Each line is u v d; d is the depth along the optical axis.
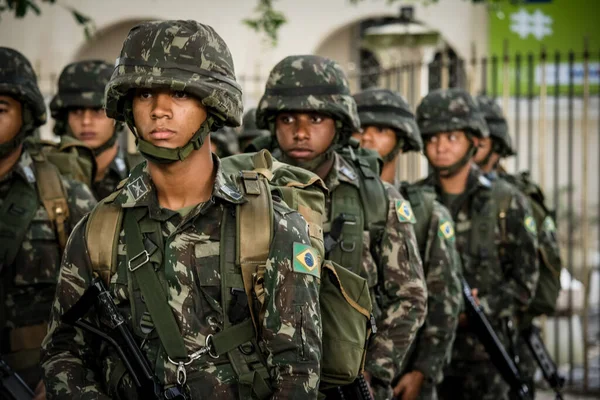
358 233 5.21
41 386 4.93
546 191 20.59
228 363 3.63
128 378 3.69
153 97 3.58
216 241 3.66
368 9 21.17
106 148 7.37
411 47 15.66
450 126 7.32
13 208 5.36
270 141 6.06
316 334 3.64
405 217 5.35
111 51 21.30
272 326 3.59
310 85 5.27
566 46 20.50
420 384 6.09
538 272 7.68
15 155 5.42
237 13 20.75
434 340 6.10
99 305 3.70
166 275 3.63
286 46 21.08
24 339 5.32
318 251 4.09
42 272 5.37
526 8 20.50
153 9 20.59
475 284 7.41
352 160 5.45
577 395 10.67
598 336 13.76
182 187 3.67
